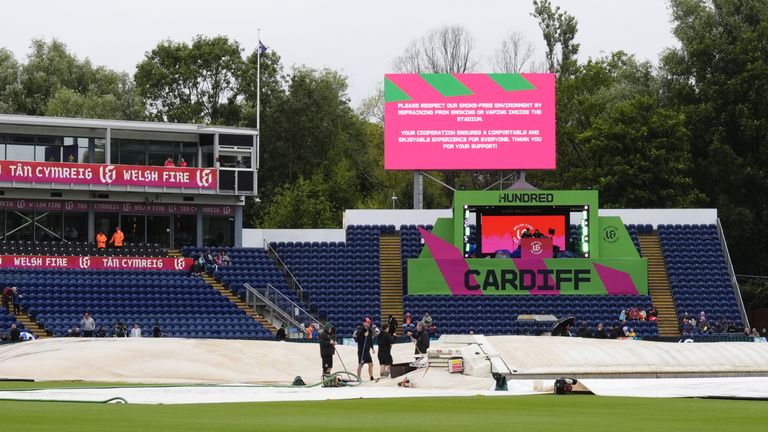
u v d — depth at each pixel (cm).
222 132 7431
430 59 11500
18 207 6931
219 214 7488
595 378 4194
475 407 2878
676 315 7288
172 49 11138
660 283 7500
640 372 4247
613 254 7262
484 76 7388
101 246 6931
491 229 7169
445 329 6962
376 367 4616
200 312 6656
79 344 4856
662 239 7762
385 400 3167
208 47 11069
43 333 6100
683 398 3272
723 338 6569
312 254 7525
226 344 4872
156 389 3681
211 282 7000
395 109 7388
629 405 2958
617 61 10931
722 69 9594
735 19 9600
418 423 2344
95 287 6556
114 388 3741
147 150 7425
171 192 7200
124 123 7169
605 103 10050
